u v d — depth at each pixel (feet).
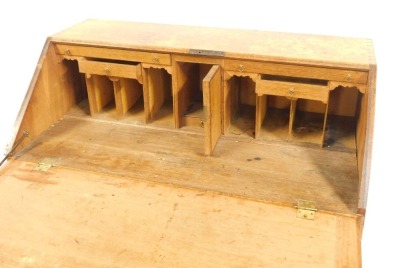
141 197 6.86
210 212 6.53
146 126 8.82
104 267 5.69
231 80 8.43
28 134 8.20
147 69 8.41
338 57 7.32
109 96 9.76
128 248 5.96
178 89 8.33
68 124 8.96
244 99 9.43
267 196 6.82
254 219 6.39
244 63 7.66
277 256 5.79
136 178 7.28
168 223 6.35
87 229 6.28
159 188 7.04
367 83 7.16
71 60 9.29
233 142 8.22
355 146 8.05
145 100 8.64
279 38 8.39
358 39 8.36
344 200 6.71
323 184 7.07
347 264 5.65
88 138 8.46
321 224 6.28
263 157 7.79
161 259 5.78
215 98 7.70
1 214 6.57
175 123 8.62
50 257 5.85
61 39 8.48
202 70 9.42
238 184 7.10
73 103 9.61
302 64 7.34
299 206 6.57
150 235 6.15
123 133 8.61
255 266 5.65
